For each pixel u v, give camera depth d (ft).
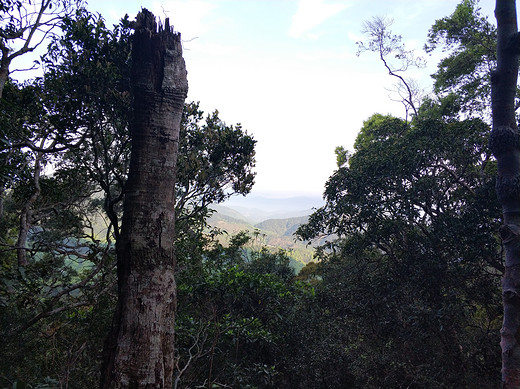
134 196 10.99
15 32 19.30
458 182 33.71
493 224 29.73
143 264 10.41
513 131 22.62
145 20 12.31
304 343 32.09
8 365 23.08
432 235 32.81
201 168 23.27
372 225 35.50
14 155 24.13
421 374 28.71
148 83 11.78
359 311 36.52
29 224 27.86
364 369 30.22
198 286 26.71
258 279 27.43
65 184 26.32
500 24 24.34
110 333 10.16
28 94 18.01
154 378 9.64
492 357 30.68
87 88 15.26
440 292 32.94
